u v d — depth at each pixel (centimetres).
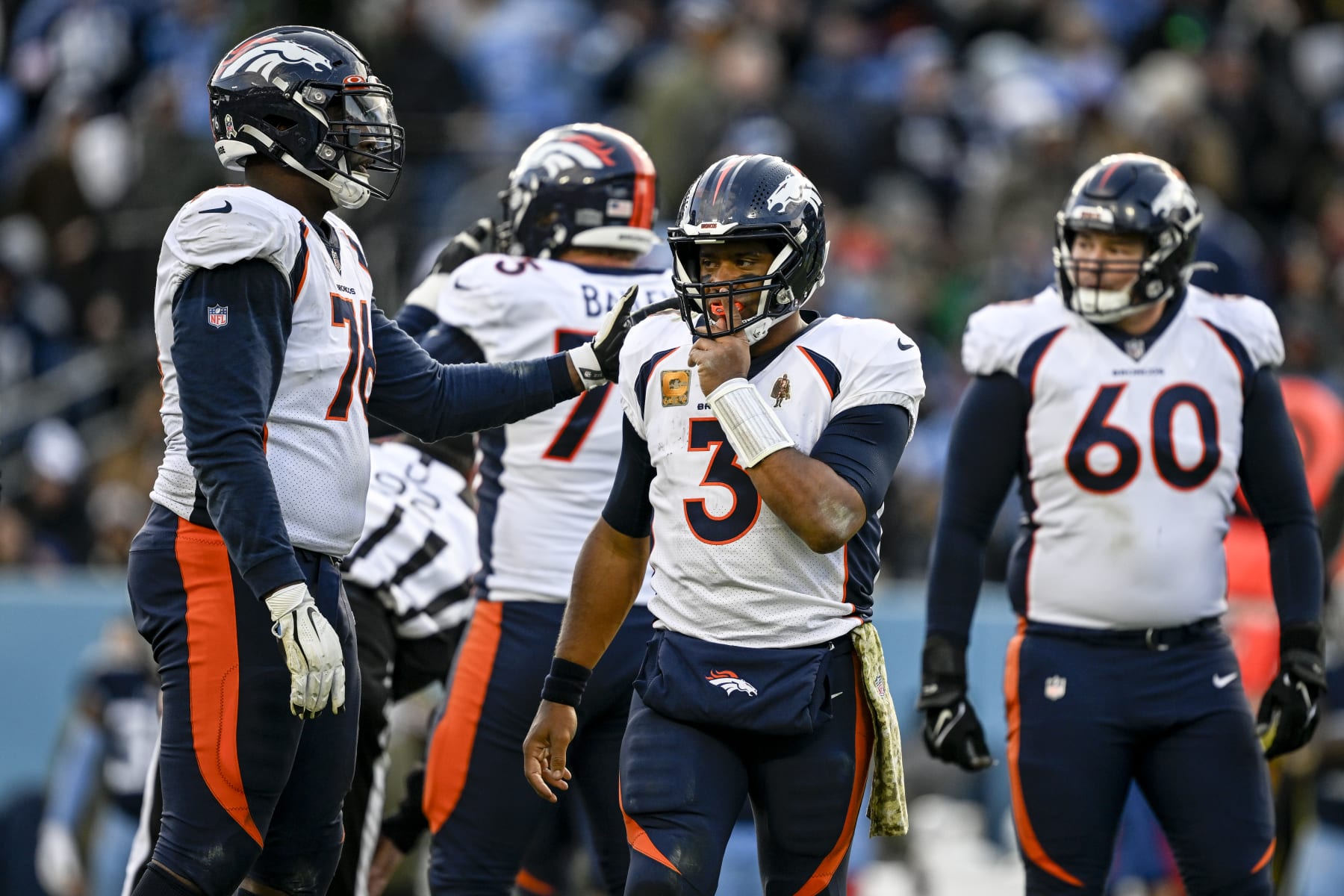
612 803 1638
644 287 1727
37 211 4128
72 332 4012
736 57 4359
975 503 1652
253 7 4044
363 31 4078
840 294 3994
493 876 1639
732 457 1321
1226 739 1560
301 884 1359
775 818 1323
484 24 4784
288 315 1276
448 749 1645
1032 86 4591
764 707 1302
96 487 3506
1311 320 4128
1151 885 2406
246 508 1216
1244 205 4656
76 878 2448
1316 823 2272
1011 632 2853
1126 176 1605
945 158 4466
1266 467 1630
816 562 1322
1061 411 1612
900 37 4916
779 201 1311
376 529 1759
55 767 2580
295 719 1280
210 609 1264
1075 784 1571
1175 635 1582
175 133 3953
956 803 2795
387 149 1370
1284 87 4816
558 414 1644
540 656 1633
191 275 1253
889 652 2842
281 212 1278
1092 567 1591
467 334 1683
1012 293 3938
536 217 1730
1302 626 1606
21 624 2808
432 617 1766
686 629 1338
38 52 4719
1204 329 1633
